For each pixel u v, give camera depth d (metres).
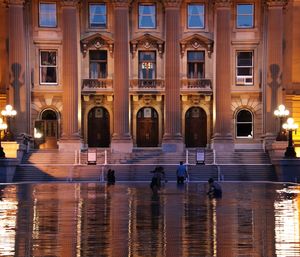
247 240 22.50
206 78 75.38
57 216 29.48
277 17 71.38
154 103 75.88
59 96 74.38
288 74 73.00
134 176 62.06
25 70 71.38
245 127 75.31
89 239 22.81
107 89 74.88
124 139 70.75
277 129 70.88
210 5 75.06
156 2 75.31
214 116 72.81
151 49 75.44
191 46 75.25
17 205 34.56
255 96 75.06
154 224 26.83
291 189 48.47
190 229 25.34
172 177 62.50
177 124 71.44
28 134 72.44
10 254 19.88
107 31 75.06
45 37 73.94
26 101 72.19
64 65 70.75
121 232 24.52
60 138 71.12
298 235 23.61
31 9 73.94
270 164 64.56
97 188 49.44
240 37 74.75
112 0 71.00
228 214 30.30
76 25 71.31
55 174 62.31
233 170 63.47
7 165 59.59
